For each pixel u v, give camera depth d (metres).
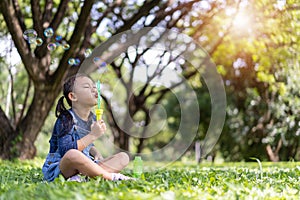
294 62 9.75
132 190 2.60
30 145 7.73
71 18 9.16
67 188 2.58
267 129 12.01
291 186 3.32
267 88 12.04
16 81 12.54
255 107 12.57
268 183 3.25
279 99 11.39
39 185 2.77
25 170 4.76
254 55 9.52
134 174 3.77
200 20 9.91
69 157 3.21
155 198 2.32
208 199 2.48
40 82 7.40
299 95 11.29
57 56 9.17
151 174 4.14
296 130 11.62
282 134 11.56
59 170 3.30
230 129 12.89
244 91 12.84
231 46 9.80
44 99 7.58
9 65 8.77
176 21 9.05
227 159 13.12
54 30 7.32
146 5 7.33
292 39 8.80
